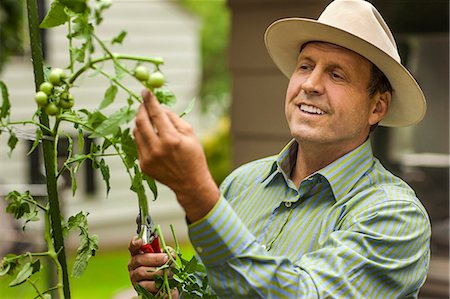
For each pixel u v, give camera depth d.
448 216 6.02
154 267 2.52
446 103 5.95
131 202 13.49
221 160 14.67
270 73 6.30
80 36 1.92
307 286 2.21
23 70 12.02
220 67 20.39
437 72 5.92
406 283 2.46
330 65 2.65
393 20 5.93
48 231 2.21
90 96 12.23
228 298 2.14
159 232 2.48
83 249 2.30
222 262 2.09
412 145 6.10
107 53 1.92
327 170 2.69
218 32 20.53
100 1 1.93
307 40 2.78
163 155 1.90
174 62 14.25
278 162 2.91
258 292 2.10
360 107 2.68
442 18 5.81
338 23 2.70
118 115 1.93
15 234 6.32
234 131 6.52
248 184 3.09
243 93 6.46
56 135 2.12
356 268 2.32
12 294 4.69
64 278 2.24
